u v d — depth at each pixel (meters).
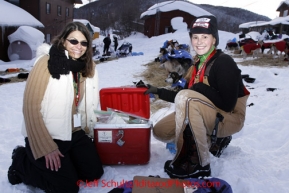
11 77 9.72
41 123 2.07
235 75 2.22
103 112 2.72
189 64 6.88
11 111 4.86
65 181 2.19
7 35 18.41
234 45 16.88
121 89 2.76
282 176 2.39
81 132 2.44
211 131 2.39
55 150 2.10
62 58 2.12
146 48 23.58
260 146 3.22
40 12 24.48
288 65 9.41
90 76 2.47
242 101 2.52
